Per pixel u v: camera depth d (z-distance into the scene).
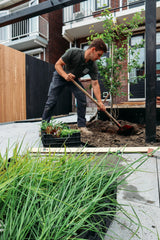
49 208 0.66
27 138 2.84
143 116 4.02
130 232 0.79
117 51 3.66
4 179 0.77
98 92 3.12
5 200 0.68
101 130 3.36
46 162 0.97
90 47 2.70
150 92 2.36
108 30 3.66
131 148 2.05
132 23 3.47
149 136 2.40
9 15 2.94
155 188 1.16
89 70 2.97
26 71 5.92
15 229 0.58
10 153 1.94
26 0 10.86
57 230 0.57
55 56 11.12
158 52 8.12
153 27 2.27
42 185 0.82
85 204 0.70
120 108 4.25
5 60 5.12
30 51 10.58
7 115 5.17
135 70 8.17
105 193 0.83
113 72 3.76
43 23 10.25
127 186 1.20
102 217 0.72
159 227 0.81
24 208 0.62
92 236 0.64
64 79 3.07
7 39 11.10
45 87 6.82
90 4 9.49
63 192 0.72
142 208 0.96
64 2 2.42
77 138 2.33
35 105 6.31
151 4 2.26
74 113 8.65
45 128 2.62
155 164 1.57
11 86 5.32
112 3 8.83
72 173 0.84
